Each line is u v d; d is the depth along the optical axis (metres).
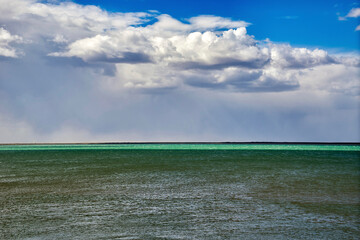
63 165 47.44
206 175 33.62
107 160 58.75
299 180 29.41
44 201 20.08
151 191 23.58
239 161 55.50
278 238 12.83
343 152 99.00
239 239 12.73
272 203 19.27
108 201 20.05
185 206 18.55
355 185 26.20
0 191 23.83
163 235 13.23
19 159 62.78
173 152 99.50
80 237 13.01
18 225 14.67
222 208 17.97
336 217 15.89
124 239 12.78
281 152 99.19
